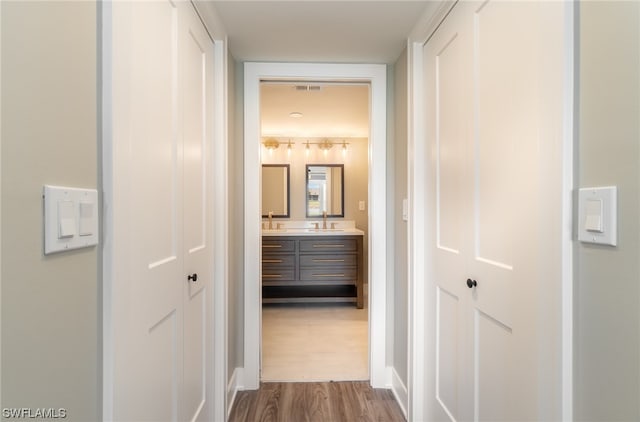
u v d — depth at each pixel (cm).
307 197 458
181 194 121
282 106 329
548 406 80
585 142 71
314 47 196
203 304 150
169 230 110
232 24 170
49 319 56
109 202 71
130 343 81
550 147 79
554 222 78
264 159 456
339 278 404
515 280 99
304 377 234
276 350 279
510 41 100
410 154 180
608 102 65
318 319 362
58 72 58
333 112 348
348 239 404
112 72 71
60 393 59
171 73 111
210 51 161
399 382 204
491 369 113
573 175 74
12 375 49
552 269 78
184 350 125
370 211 225
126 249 78
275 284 400
